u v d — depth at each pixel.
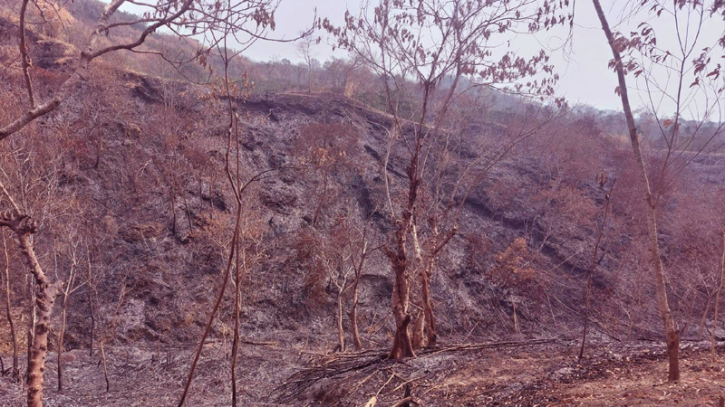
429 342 18.45
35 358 6.01
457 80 17.95
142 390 18.14
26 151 18.39
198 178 37.31
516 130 30.12
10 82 29.00
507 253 37.62
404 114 27.64
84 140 34.03
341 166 41.19
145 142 39.16
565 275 39.84
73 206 21.92
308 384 15.75
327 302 33.25
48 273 19.64
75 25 47.78
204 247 33.66
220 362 21.36
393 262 15.66
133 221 34.22
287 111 48.06
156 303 30.02
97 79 38.28
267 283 33.00
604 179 12.21
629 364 12.00
